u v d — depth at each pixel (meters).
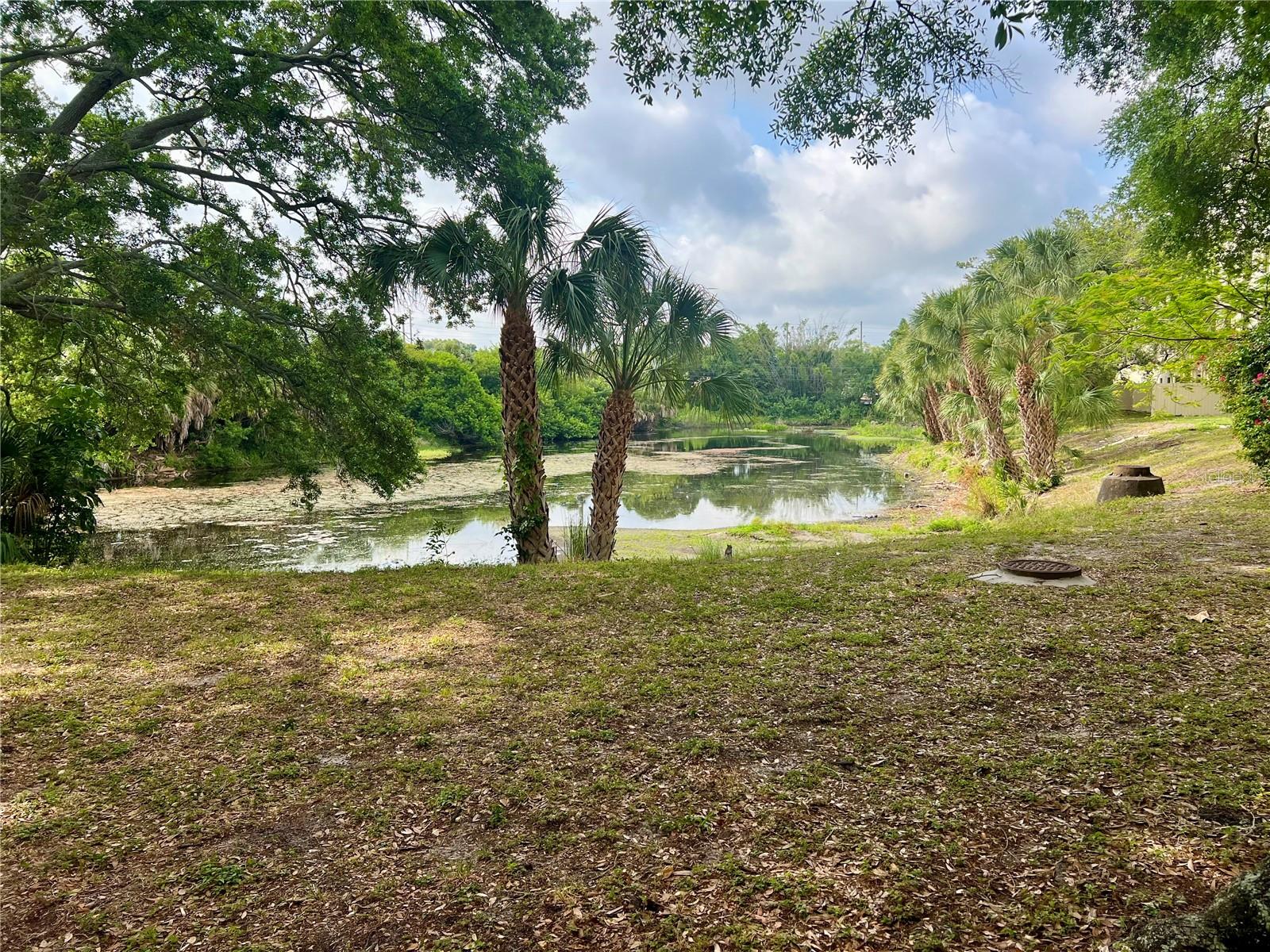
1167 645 3.89
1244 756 2.67
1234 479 10.09
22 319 12.07
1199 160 5.42
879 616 4.77
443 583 6.48
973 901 1.97
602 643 4.54
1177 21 3.46
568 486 26.25
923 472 30.06
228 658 4.38
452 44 11.04
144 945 1.95
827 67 4.05
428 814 2.60
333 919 2.05
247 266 11.22
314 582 6.66
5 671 4.15
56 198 8.56
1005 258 21.38
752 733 3.13
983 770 2.70
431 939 1.95
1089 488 15.27
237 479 26.41
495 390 59.53
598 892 2.11
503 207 9.81
